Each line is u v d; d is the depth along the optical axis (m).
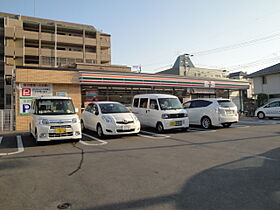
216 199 3.06
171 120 9.52
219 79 20.33
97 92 14.93
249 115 19.52
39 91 12.68
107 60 42.19
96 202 3.05
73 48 40.59
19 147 7.12
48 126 7.03
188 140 7.78
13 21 34.47
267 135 8.45
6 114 11.94
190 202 2.99
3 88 31.94
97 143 7.58
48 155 5.92
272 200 2.99
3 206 2.99
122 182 3.80
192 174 4.12
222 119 10.34
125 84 15.05
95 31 41.69
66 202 3.08
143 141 7.79
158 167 4.62
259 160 4.95
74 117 7.55
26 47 34.75
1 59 34.22
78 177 4.12
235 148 6.29
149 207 2.87
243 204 2.90
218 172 4.19
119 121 8.34
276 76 24.94
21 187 3.68
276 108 15.93
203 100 11.27
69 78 13.27
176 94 18.59
